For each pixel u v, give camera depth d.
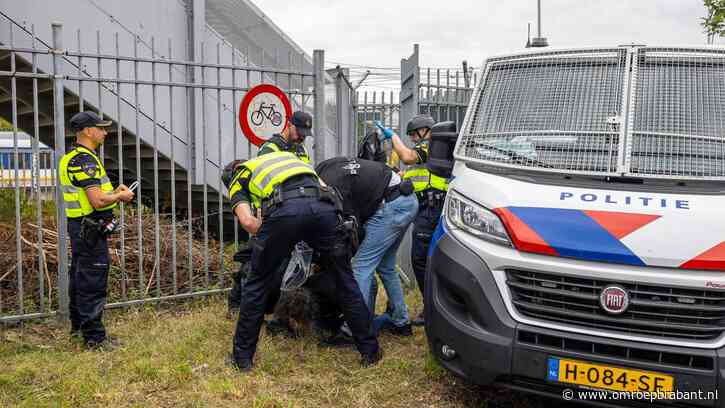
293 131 4.66
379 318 4.85
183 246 6.35
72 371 3.94
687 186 3.30
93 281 4.26
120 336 4.61
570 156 3.58
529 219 3.16
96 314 4.30
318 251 4.07
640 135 3.58
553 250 3.04
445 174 4.17
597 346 2.96
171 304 5.40
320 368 4.11
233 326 4.81
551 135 3.74
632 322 2.93
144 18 7.00
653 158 3.46
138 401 3.58
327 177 4.40
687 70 3.86
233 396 3.65
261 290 4.00
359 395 3.67
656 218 3.01
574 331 2.99
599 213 3.09
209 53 7.53
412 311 5.48
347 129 9.15
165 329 4.77
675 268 2.89
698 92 3.74
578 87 3.95
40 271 4.78
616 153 3.52
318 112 6.00
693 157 3.45
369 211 4.41
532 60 4.21
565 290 3.04
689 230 2.93
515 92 4.09
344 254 4.00
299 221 3.78
